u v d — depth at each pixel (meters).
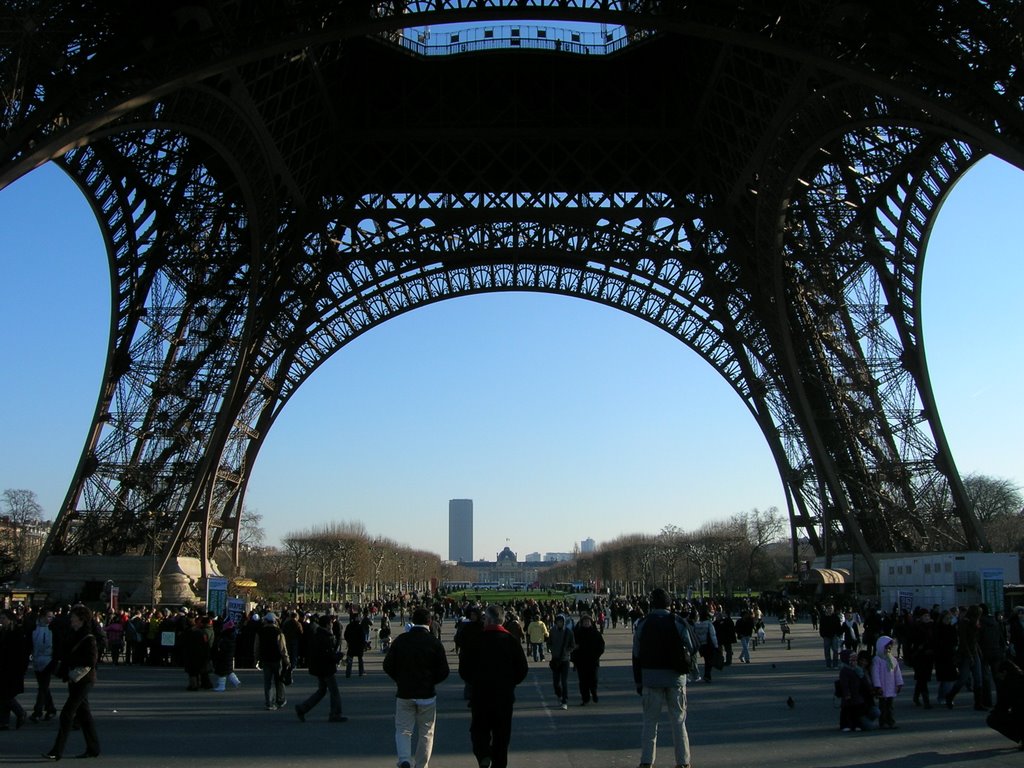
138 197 88.44
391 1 58.47
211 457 93.44
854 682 36.34
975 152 75.75
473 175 100.56
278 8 64.44
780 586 177.38
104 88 55.25
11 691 37.03
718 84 85.50
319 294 103.06
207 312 93.69
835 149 84.25
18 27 50.88
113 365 91.88
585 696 46.84
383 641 91.31
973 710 42.69
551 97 97.12
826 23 54.88
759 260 88.88
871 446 97.81
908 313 93.12
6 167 51.06
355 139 95.56
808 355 95.75
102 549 94.38
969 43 53.56
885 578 93.06
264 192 82.12
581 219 98.00
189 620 66.69
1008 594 87.38
